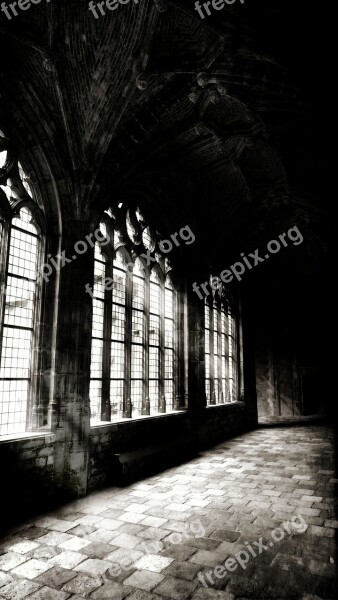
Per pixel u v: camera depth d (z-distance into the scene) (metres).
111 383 10.89
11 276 8.41
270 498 8.36
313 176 14.81
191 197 15.09
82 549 5.88
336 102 9.89
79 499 8.44
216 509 7.65
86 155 9.85
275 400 26.39
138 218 13.12
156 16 8.66
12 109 8.68
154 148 11.66
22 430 8.38
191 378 14.67
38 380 8.71
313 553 5.71
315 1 7.98
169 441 12.55
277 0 8.16
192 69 9.80
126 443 10.63
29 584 4.89
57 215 9.50
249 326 22.66
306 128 11.88
